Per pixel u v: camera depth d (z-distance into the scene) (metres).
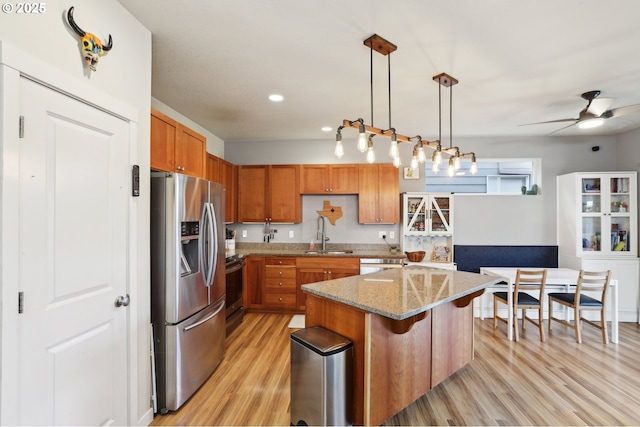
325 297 2.11
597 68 2.53
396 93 3.07
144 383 1.98
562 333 3.67
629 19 1.88
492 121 3.97
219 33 2.07
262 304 4.38
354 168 4.68
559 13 1.82
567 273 3.74
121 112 1.77
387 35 2.07
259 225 5.02
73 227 1.48
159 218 2.13
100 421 1.64
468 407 2.21
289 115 3.76
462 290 2.24
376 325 1.90
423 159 2.49
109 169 1.70
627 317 4.09
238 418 2.08
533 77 2.69
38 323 1.31
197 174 2.83
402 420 2.07
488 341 3.41
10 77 1.19
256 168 4.77
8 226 1.19
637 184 4.15
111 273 1.71
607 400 2.29
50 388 1.36
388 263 4.25
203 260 2.48
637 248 4.14
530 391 2.41
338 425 1.84
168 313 2.12
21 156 1.24
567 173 4.67
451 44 2.18
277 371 2.71
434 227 4.59
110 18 1.70
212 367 2.62
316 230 4.95
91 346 1.58
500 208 4.76
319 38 2.12
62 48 1.41
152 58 2.40
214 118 3.87
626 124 4.05
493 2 1.74
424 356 2.26
